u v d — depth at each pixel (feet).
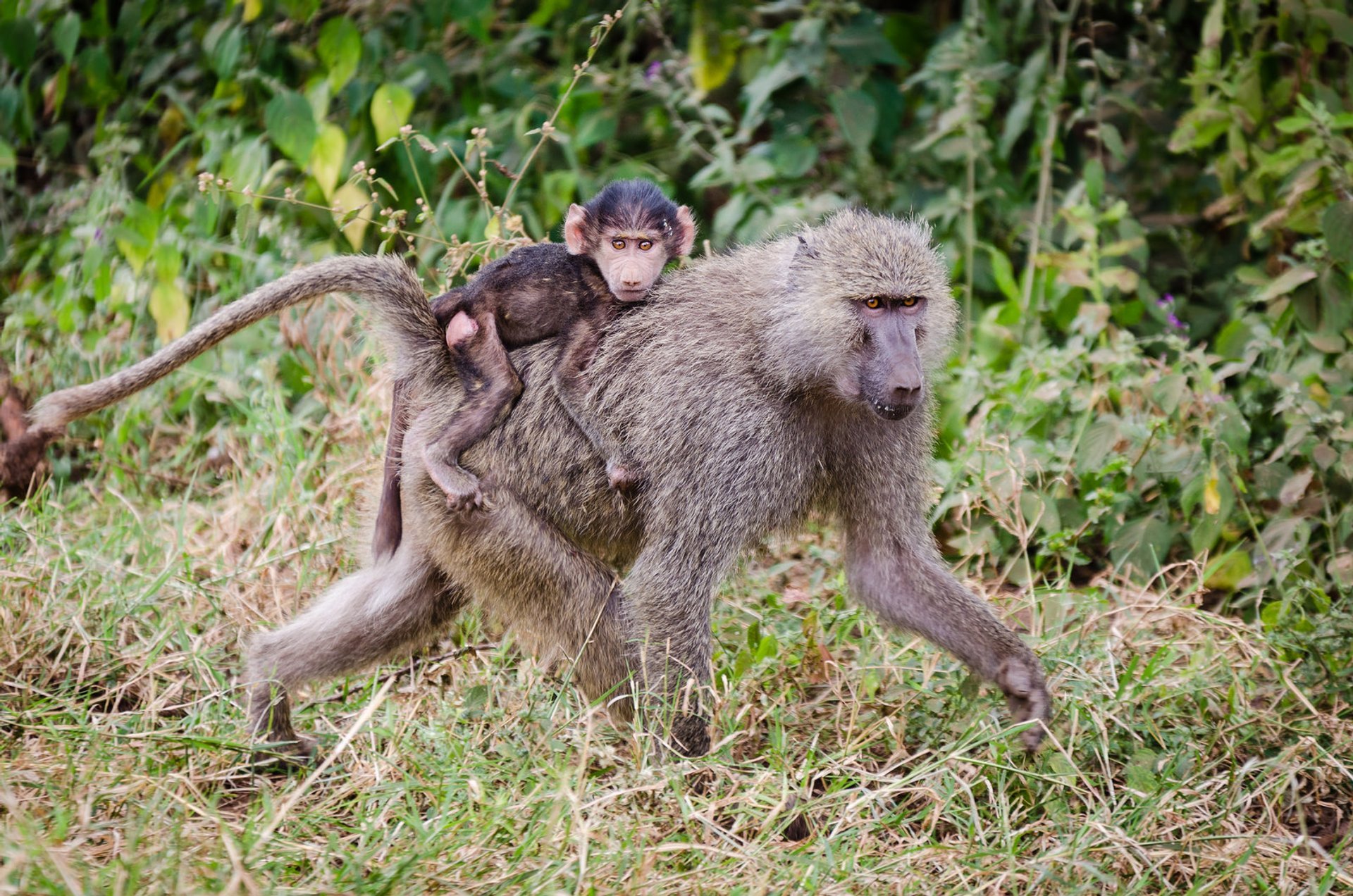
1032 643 24.88
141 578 26.30
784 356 21.74
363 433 29.99
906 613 22.89
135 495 31.86
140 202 35.60
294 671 22.52
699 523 21.79
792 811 19.58
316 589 27.30
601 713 22.45
